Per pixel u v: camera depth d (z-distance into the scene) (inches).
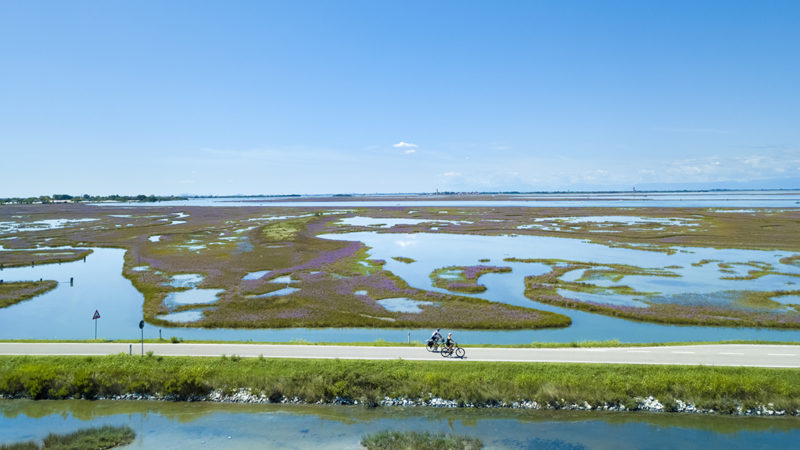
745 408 1149.7
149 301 2171.5
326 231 5054.1
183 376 1264.8
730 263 2965.1
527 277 2581.2
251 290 2338.8
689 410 1161.4
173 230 5132.9
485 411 1189.7
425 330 1786.4
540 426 1119.0
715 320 1803.6
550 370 1274.6
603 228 4972.9
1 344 1475.1
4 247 3937.0
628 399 1187.3
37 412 1194.0
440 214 7465.6
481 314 1930.4
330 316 1911.9
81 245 4042.8
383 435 1070.4
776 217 5880.9
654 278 2568.9
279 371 1296.8
